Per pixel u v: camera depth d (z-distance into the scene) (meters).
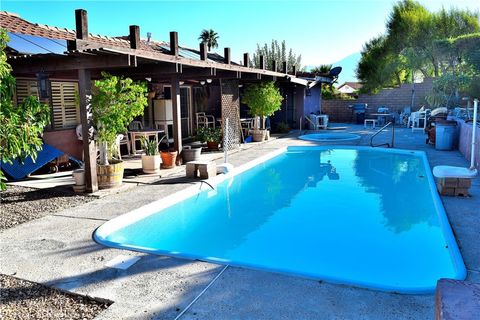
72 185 8.16
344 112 25.97
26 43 8.89
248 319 3.20
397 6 27.48
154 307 3.41
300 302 3.45
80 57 7.33
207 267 4.22
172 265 4.28
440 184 7.29
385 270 4.93
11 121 4.88
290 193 8.92
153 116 14.44
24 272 4.14
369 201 8.21
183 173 9.48
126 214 6.18
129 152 12.19
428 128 15.90
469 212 6.05
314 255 5.47
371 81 30.73
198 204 8.10
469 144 10.84
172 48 9.05
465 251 4.56
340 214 7.37
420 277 4.70
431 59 25.06
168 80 13.66
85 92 7.42
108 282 3.89
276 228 6.63
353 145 14.75
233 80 13.59
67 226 5.64
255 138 15.80
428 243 5.86
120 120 7.64
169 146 14.38
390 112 24.84
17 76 9.40
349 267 5.05
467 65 19.31
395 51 28.09
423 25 25.41
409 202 8.07
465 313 1.59
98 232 5.36
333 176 10.66
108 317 3.26
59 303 3.52
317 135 18.00
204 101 17.48
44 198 7.20
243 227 6.70
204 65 10.09
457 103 17.72
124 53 6.96
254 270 4.12
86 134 7.45
